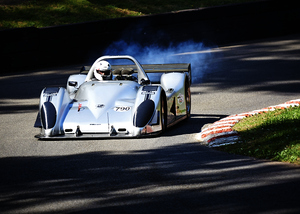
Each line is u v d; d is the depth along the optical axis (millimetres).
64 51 61219
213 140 26375
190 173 21000
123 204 17406
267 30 78125
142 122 27250
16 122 35062
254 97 40875
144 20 66062
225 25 73812
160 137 28500
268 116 30984
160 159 23562
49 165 23141
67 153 25328
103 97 29250
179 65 36594
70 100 30188
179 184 19500
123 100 29375
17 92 47250
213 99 41156
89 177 20953
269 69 54188
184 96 33312
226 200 17344
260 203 16859
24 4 77875
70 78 36125
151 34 66875
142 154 24609
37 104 41812
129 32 65000
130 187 19359
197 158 23547
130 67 37406
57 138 27797
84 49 62562
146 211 16609
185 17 69688
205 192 18344
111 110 28359
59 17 76062
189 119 34250
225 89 45125
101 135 27297
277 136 25438
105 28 63406
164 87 32625
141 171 21578
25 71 58719
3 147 27422
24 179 21016
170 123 30688
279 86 45156
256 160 22734
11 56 58031
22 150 26453
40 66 60094
